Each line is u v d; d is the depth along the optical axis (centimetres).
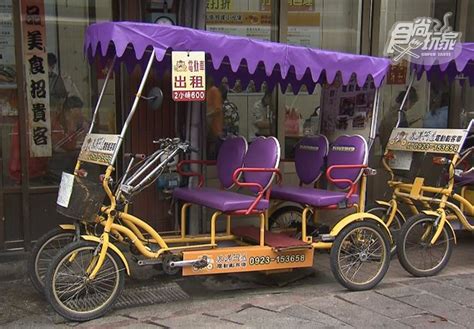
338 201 455
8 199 523
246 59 405
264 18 630
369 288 455
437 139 504
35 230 537
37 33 530
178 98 388
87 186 384
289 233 498
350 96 515
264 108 634
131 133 558
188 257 407
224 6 612
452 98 719
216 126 610
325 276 494
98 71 549
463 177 519
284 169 649
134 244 400
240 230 478
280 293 448
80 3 543
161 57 380
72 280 378
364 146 468
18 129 524
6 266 504
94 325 377
